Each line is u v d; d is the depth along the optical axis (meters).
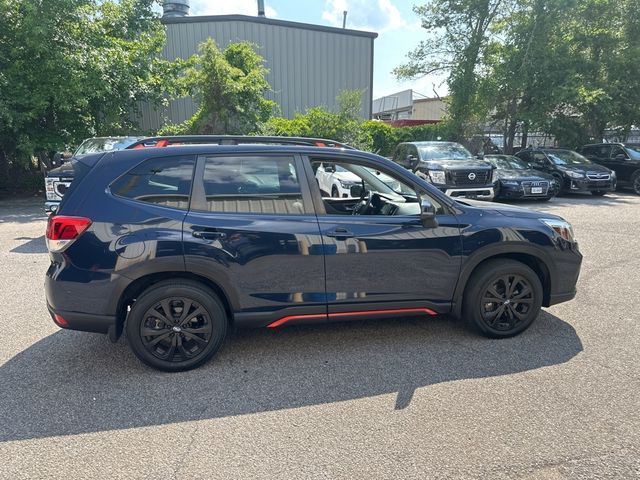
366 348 3.62
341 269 3.38
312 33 19.03
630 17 16.97
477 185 10.69
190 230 3.11
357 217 3.44
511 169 12.65
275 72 18.83
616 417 2.66
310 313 3.41
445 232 3.52
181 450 2.41
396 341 3.74
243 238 3.19
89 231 3.04
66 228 3.04
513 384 3.05
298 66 19.09
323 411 2.77
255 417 2.71
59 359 3.43
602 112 16.81
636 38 17.11
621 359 3.39
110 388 3.03
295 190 3.37
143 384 3.08
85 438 2.50
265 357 3.47
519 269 3.68
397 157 13.20
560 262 3.77
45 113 12.69
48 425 2.62
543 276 3.86
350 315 3.49
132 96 13.68
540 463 2.29
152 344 3.20
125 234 3.05
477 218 3.63
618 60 16.47
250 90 14.91
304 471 2.24
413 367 3.31
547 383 3.06
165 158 3.23
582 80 16.33
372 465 2.28
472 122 17.95
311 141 3.70
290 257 3.27
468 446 2.42
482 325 3.71
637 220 9.18
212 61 14.28
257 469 2.26
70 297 3.08
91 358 3.45
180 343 3.24
